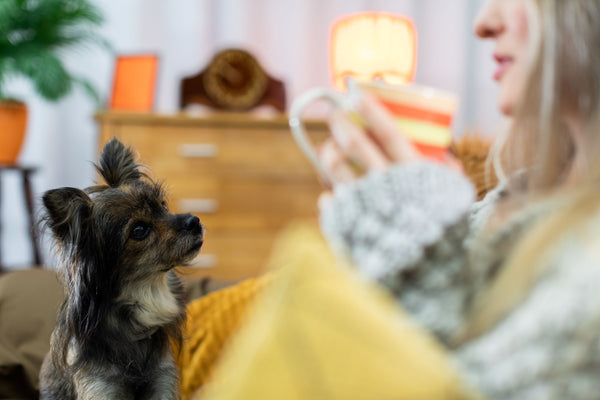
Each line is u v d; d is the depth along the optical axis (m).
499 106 0.80
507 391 0.58
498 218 0.78
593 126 0.69
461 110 5.09
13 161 4.00
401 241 0.66
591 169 0.69
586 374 0.57
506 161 0.92
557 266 0.63
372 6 4.90
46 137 4.73
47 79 3.63
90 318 1.83
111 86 4.20
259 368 0.57
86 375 1.82
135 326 1.92
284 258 0.66
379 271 0.66
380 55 3.43
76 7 3.91
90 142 4.80
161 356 1.96
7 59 3.69
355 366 0.56
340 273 0.63
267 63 4.86
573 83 0.69
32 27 3.83
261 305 0.67
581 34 0.67
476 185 1.73
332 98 0.77
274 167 4.02
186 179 3.96
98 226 1.88
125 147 2.19
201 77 4.14
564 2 0.68
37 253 3.94
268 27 4.83
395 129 0.72
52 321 2.16
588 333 0.57
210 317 2.10
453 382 0.57
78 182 4.83
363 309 0.59
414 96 0.75
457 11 4.98
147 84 4.15
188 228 2.04
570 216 0.65
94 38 4.12
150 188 2.07
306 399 0.55
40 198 1.83
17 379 2.04
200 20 4.73
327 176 0.77
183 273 2.43
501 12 0.79
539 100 0.71
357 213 0.68
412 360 0.56
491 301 0.65
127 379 1.87
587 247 0.62
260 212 4.04
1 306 2.17
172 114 3.86
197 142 3.93
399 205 0.67
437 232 0.66
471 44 5.07
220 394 0.61
